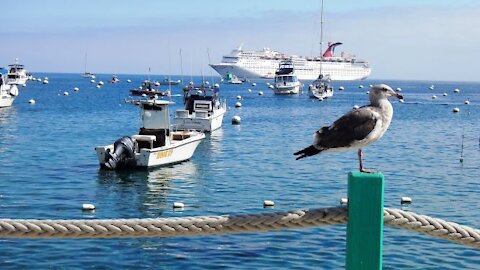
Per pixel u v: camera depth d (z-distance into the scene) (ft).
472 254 53.57
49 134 165.89
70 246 54.24
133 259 51.47
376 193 12.25
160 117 109.81
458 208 78.33
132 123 205.87
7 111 247.70
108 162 102.32
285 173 104.58
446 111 297.74
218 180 97.04
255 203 79.87
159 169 106.01
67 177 96.84
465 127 211.41
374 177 12.23
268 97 401.70
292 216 13.29
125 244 55.11
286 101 362.53
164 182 94.17
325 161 119.24
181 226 13.52
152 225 13.53
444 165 118.93
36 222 13.55
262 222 13.34
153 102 108.58
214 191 87.76
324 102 358.64
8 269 48.16
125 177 97.76
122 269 49.14
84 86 572.92
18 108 266.77
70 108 273.95
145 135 108.06
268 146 147.84
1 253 51.88
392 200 83.10
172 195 84.64
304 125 210.79
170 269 49.49
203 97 175.52
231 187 90.99
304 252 53.62
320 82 401.08
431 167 115.85
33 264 49.57
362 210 12.30
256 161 119.85
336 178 99.71
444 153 138.31
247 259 51.85
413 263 51.11
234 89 531.91
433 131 194.59
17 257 51.08
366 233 12.33
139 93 115.75
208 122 170.50
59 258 51.16
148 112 109.60
